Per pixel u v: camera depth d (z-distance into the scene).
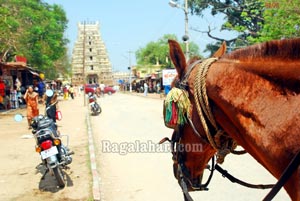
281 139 1.52
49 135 5.81
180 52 2.22
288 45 1.62
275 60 1.66
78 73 78.12
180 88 2.13
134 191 5.62
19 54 27.16
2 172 7.04
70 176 6.57
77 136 11.41
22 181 6.38
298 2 12.05
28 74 32.56
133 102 29.16
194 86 1.96
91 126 13.89
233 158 7.37
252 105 1.67
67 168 7.14
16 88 25.25
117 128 13.06
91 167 7.06
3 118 18.19
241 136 1.78
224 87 1.80
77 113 20.33
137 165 7.30
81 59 78.62
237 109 1.73
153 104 25.50
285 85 1.59
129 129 12.64
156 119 15.46
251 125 1.65
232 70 1.81
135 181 6.16
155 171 6.75
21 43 27.02
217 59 2.02
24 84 31.30
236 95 1.75
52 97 9.41
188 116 2.09
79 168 7.15
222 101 1.81
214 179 5.94
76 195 5.46
